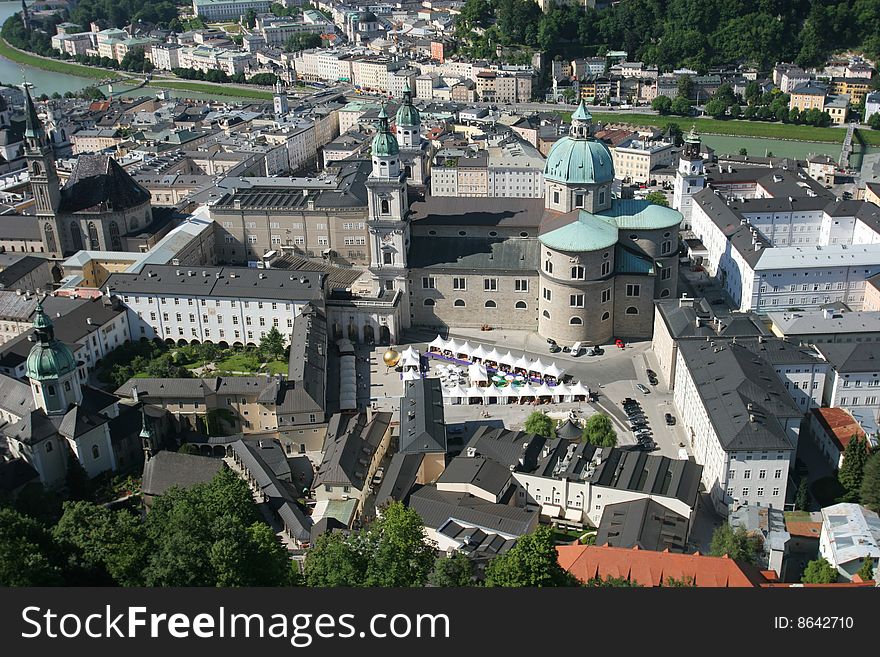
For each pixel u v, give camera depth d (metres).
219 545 158.25
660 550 193.62
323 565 166.12
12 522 165.62
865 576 189.62
